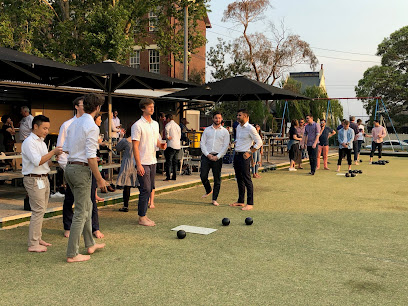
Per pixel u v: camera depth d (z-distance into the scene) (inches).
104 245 206.4
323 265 180.2
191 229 241.3
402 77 1660.9
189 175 474.6
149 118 251.6
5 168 351.6
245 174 303.9
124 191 290.7
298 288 153.2
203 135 323.6
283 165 623.5
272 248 205.2
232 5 1285.7
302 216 282.5
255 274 167.6
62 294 145.6
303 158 732.0
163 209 301.9
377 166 673.6
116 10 772.0
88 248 192.2
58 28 835.4
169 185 389.4
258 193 383.2
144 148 248.7
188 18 934.4
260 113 1307.8
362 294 148.3
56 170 319.0
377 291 151.3
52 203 291.3
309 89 1498.5
